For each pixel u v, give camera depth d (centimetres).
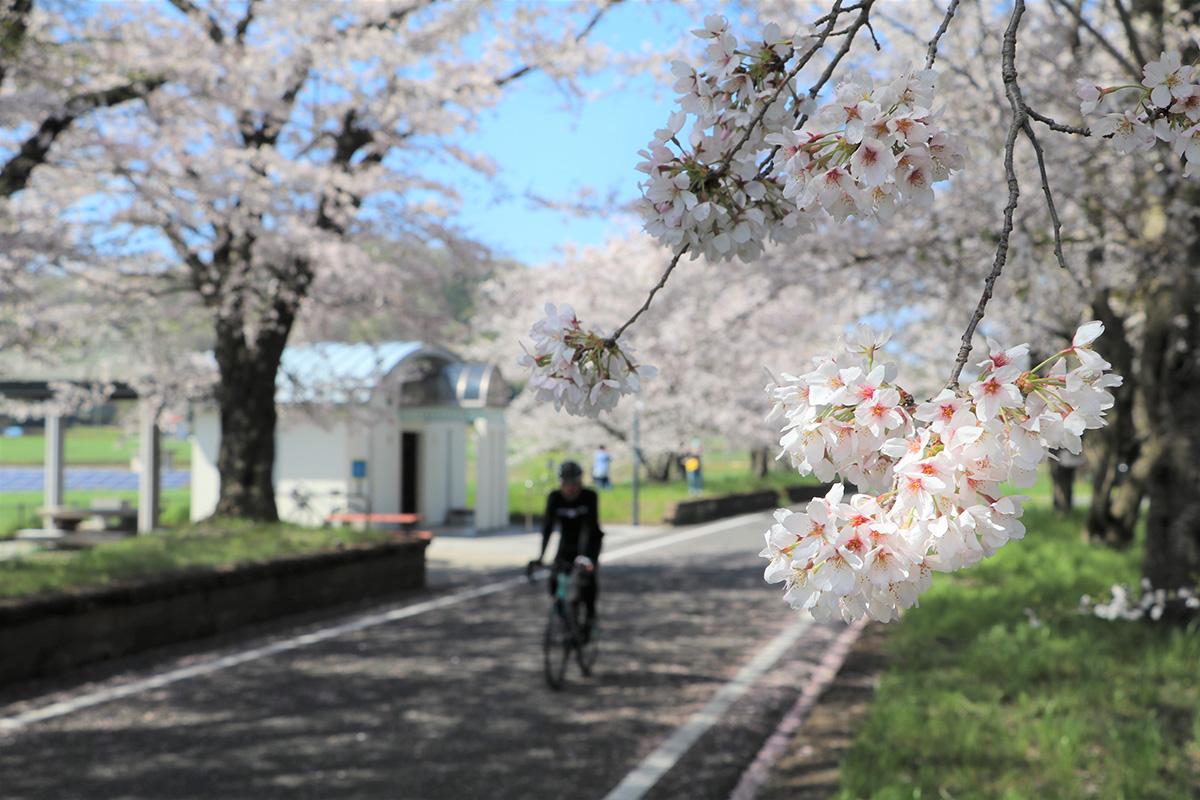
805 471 119
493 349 3044
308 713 649
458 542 2000
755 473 3906
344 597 1180
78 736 594
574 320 165
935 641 764
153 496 1978
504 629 991
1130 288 1039
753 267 953
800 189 133
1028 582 1073
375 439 2089
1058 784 420
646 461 3412
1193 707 547
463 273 1548
